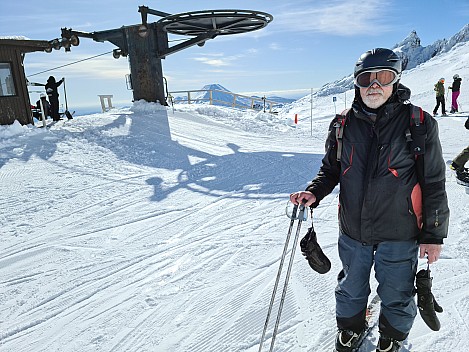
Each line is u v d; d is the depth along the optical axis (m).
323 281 3.31
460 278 3.12
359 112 1.95
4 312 3.13
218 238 4.46
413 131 1.84
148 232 4.73
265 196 6.06
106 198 6.03
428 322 2.02
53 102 12.19
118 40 13.77
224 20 11.88
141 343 2.66
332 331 2.60
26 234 4.72
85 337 2.76
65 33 11.91
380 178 1.92
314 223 4.75
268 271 3.58
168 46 14.02
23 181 6.68
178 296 3.24
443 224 1.90
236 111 15.67
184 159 8.66
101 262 3.96
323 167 2.27
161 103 14.30
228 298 3.15
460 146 9.11
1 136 9.20
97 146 9.01
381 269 2.04
